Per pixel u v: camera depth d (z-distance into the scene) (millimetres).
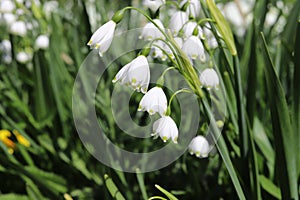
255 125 744
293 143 658
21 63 1036
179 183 791
